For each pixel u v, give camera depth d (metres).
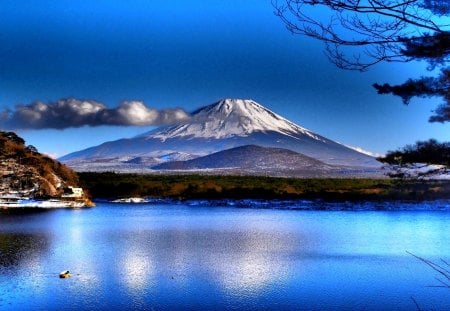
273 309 31.69
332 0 8.85
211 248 56.53
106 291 35.66
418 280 39.59
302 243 60.78
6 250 53.56
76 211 109.38
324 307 32.09
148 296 34.44
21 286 36.88
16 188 120.31
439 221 85.56
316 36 9.23
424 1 9.62
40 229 74.31
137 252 53.16
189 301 33.44
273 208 117.62
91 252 52.81
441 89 12.83
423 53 10.06
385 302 33.09
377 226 78.81
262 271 43.09
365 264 46.47
